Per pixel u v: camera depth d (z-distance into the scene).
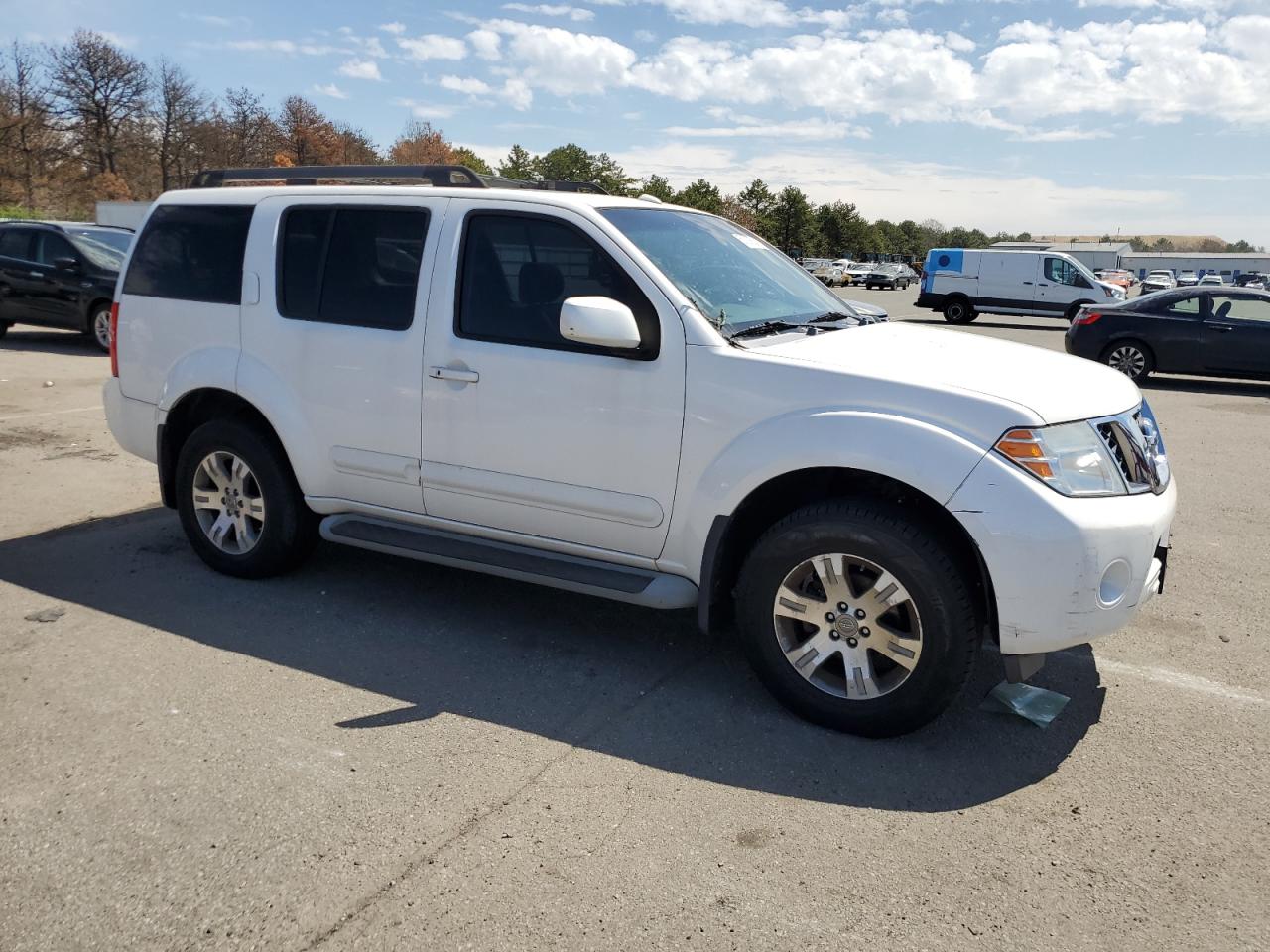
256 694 3.58
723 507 3.41
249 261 4.47
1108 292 25.45
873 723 3.30
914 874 2.60
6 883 2.51
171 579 4.77
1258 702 3.68
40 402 9.52
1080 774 3.13
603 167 96.62
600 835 2.75
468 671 3.83
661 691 3.70
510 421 3.82
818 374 3.30
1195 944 2.34
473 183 4.42
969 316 27.20
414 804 2.89
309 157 77.00
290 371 4.34
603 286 3.66
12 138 60.84
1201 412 11.23
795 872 2.60
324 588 4.69
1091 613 3.07
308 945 2.30
